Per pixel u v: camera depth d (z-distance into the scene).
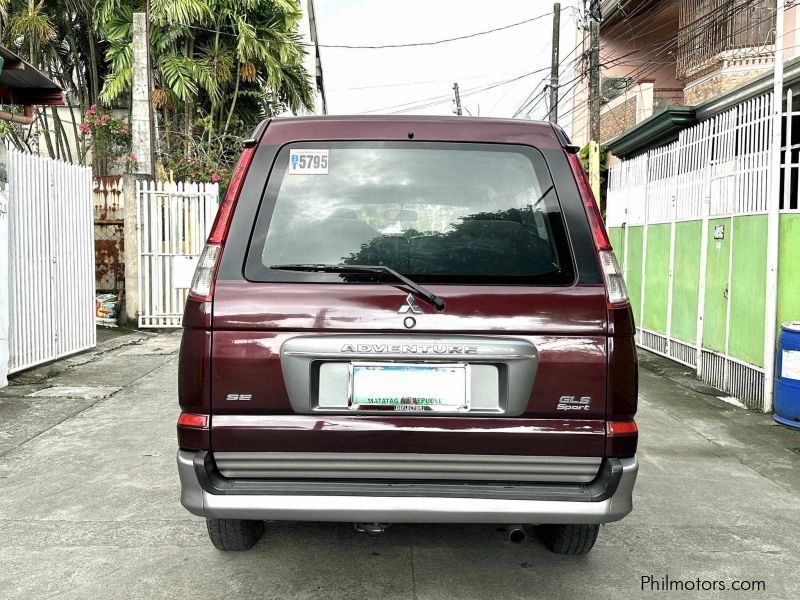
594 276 2.70
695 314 8.59
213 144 15.98
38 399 6.70
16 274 7.56
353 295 2.66
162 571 3.31
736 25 13.61
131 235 11.49
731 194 7.51
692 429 5.99
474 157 2.87
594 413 2.65
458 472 2.68
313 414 2.64
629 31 19.19
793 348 6.00
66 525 3.82
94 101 16.89
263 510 2.60
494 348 2.63
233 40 16.69
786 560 3.53
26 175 7.79
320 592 3.13
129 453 5.07
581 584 3.25
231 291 2.66
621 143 13.48
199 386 2.63
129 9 15.68
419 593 3.14
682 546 3.68
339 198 2.81
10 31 14.41
